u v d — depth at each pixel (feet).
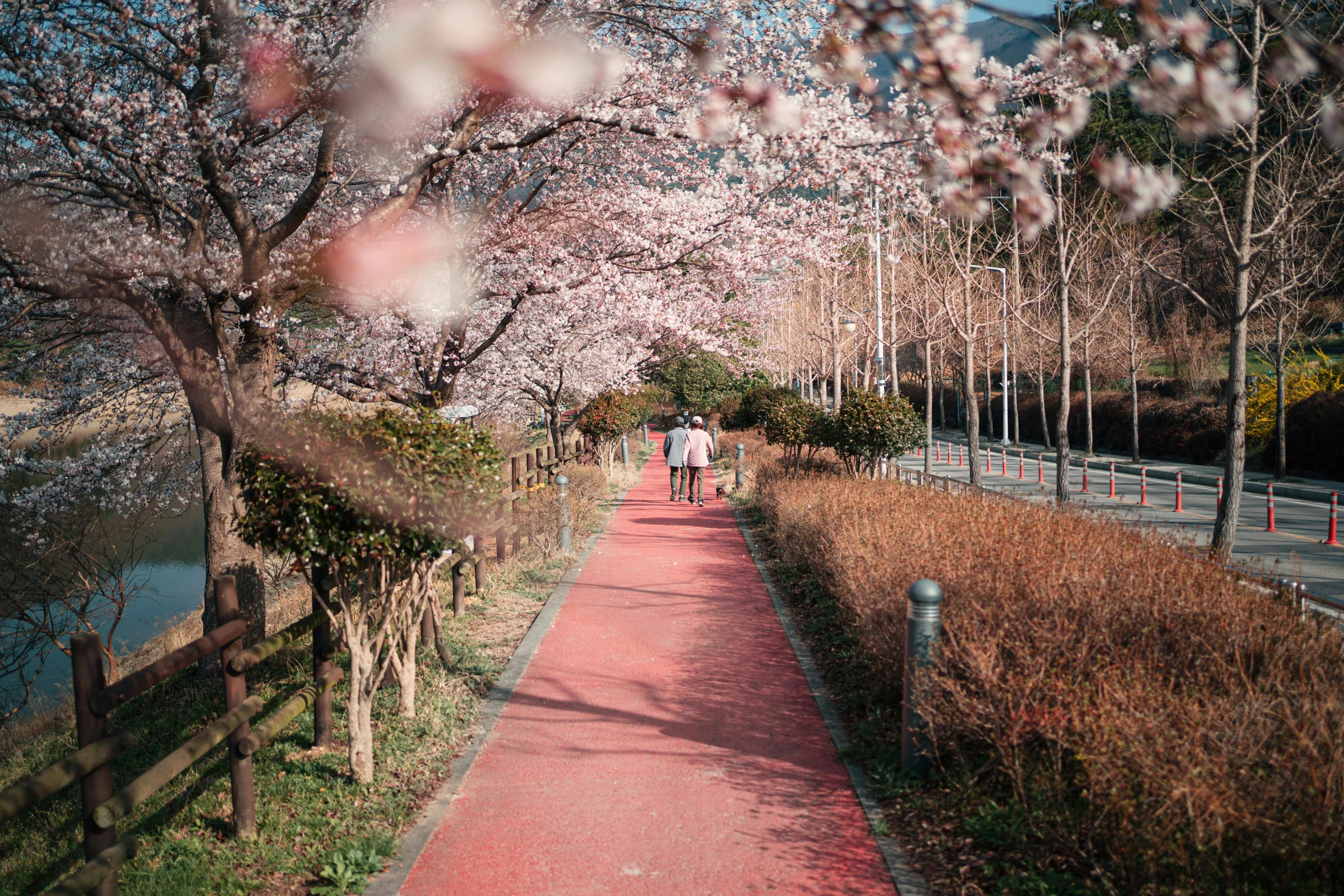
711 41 13.88
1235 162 34.73
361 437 15.69
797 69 27.40
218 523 26.63
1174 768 11.35
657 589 33.32
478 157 32.24
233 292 26.11
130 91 27.17
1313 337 88.33
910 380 179.93
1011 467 104.94
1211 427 98.12
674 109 29.89
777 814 15.20
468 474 16.75
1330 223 63.52
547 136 31.99
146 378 36.52
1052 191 46.88
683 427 63.21
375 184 33.30
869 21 8.32
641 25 28.07
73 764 11.25
